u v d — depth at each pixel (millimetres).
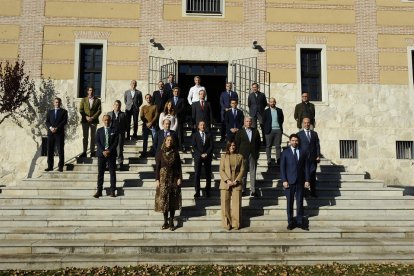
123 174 10203
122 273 6461
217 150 11539
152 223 8367
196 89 11984
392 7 14594
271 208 9008
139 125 13375
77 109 13430
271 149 11984
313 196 9648
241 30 14250
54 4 13797
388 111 14133
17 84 12391
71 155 13203
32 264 6812
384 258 7230
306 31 14320
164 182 7918
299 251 7527
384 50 14383
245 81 14008
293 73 14148
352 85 14188
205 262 7020
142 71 13852
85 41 13781
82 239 7742
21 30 13617
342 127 13969
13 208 8602
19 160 13000
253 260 7055
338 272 6570
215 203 9172
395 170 13820
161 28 14086
